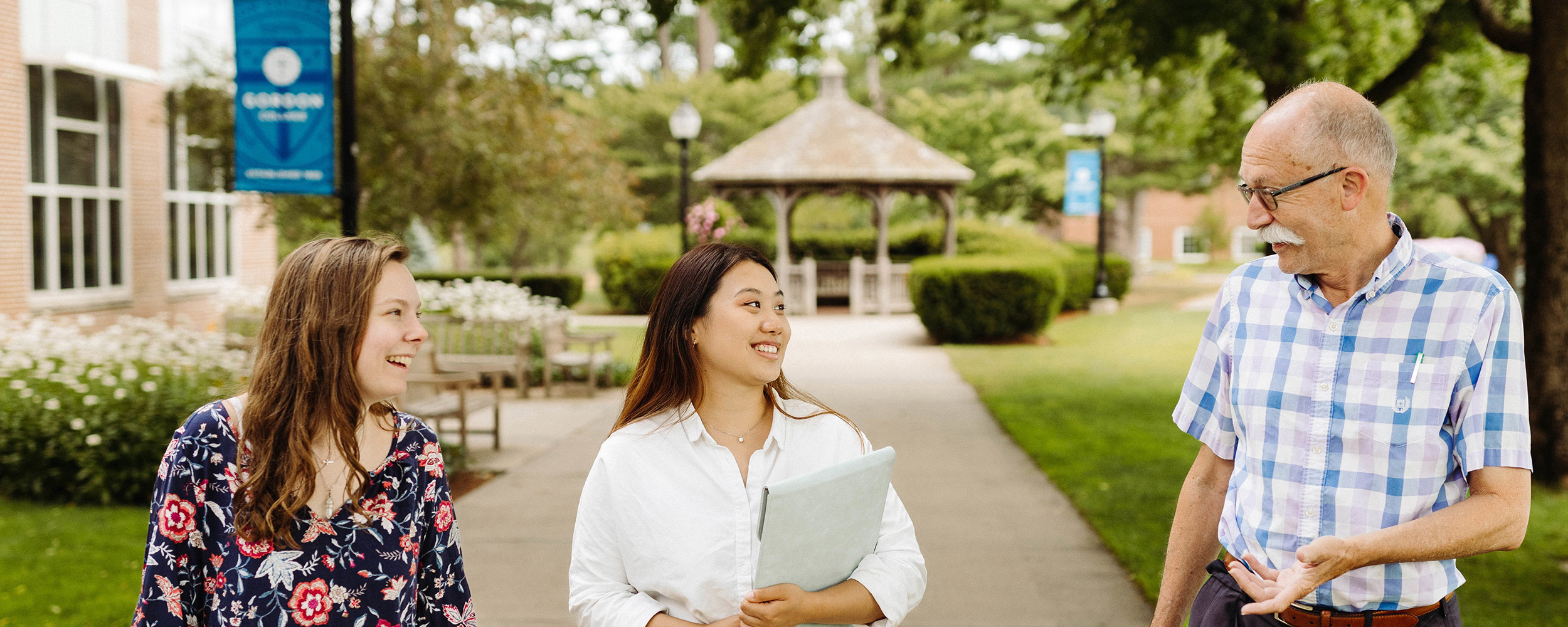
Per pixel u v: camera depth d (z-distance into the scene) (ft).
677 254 72.23
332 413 5.94
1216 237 146.41
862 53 127.65
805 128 73.92
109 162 46.55
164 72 49.67
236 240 57.36
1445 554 6.15
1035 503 20.93
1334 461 6.75
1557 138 20.18
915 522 19.49
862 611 6.40
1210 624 7.52
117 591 15.28
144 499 21.21
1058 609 14.73
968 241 81.56
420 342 6.36
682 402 6.87
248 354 21.90
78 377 22.29
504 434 29.14
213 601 5.97
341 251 6.18
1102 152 70.74
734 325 6.59
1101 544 18.02
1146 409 32.60
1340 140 6.39
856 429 7.17
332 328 5.98
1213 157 42.34
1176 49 28.04
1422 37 28.73
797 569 6.10
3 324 27.25
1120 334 57.31
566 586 15.85
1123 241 112.68
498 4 56.70
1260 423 7.06
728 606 6.48
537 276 72.90
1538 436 20.99
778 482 6.20
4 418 21.01
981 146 102.83
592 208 60.90
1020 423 29.91
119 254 47.32
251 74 20.13
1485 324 6.40
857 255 73.31
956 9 103.30
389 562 6.24
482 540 18.37
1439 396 6.47
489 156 46.70
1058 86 37.70
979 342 53.62
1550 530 17.95
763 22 31.40
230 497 5.92
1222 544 7.45
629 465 6.67
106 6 45.80
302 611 5.97
